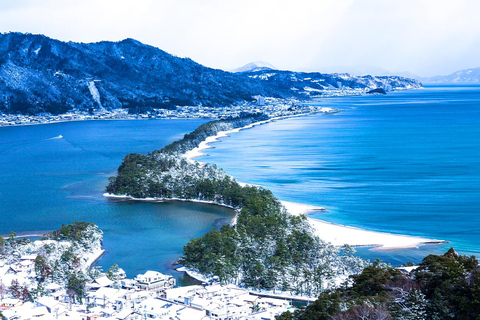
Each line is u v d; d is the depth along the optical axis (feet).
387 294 568.82
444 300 542.16
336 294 593.01
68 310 654.53
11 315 630.74
